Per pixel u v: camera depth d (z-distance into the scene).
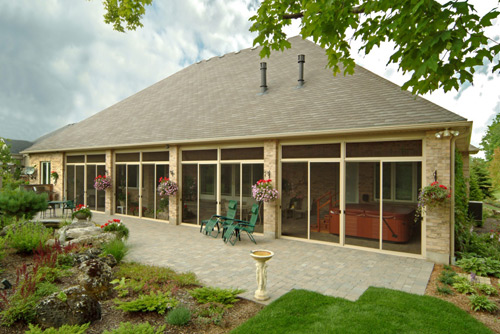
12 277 5.16
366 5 3.51
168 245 8.60
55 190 16.92
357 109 8.67
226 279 5.78
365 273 6.21
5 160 16.45
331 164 8.69
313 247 8.42
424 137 7.26
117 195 14.24
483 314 4.41
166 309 4.17
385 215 7.85
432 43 3.00
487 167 31.59
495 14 2.82
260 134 9.37
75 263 5.95
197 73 17.38
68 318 3.67
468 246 7.64
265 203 9.74
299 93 10.95
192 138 11.04
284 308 4.32
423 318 4.03
